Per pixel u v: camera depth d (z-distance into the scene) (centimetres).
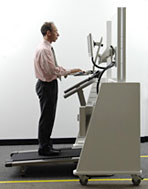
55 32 304
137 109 242
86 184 258
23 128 429
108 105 242
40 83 297
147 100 431
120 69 243
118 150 245
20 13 415
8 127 427
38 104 426
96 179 274
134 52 426
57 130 432
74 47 425
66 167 320
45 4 417
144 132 434
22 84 422
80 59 426
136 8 420
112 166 246
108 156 245
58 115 430
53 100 298
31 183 266
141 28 423
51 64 288
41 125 301
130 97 241
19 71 421
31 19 416
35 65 299
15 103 424
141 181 267
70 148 331
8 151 392
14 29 416
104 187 250
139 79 429
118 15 237
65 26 421
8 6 412
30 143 430
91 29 423
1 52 416
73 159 284
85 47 425
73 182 267
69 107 430
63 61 426
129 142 244
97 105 242
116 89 241
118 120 243
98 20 422
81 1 420
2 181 274
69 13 420
